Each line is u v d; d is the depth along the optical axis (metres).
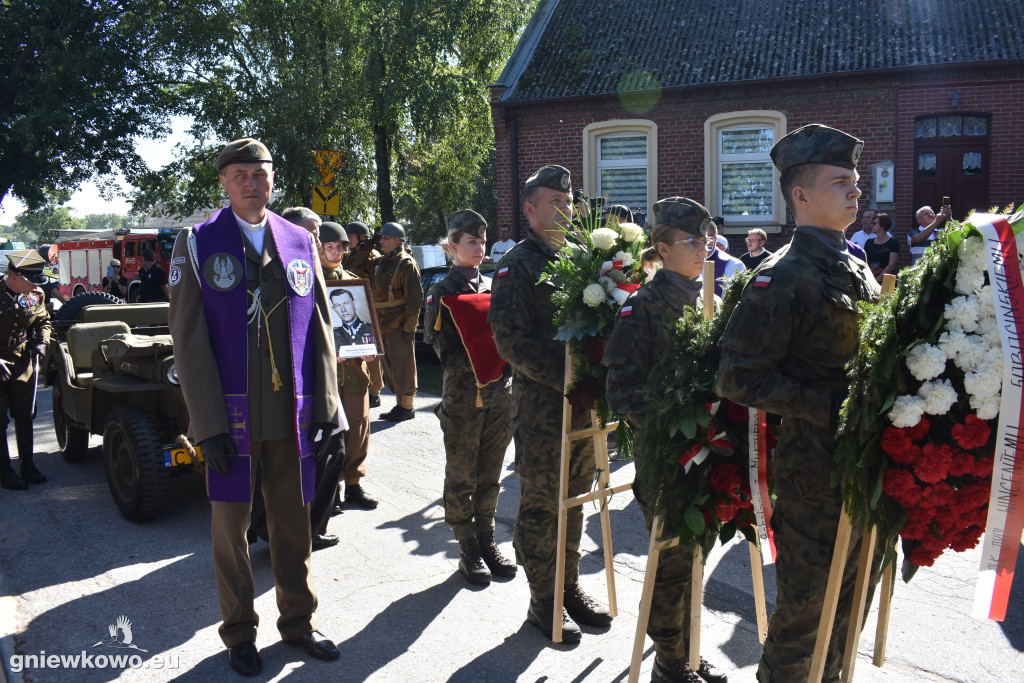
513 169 15.76
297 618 3.43
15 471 6.16
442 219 31.09
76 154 20.62
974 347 2.09
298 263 3.34
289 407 3.29
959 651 3.34
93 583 4.20
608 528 3.55
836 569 2.28
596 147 15.39
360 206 20.25
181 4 19.44
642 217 7.70
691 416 2.51
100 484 6.03
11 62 20.55
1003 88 12.85
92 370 6.11
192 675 3.27
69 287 23.23
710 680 3.12
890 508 2.21
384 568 4.36
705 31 15.42
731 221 14.73
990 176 13.15
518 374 3.57
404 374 8.00
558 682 3.18
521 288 3.44
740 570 4.25
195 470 5.16
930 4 14.34
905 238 13.52
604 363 2.90
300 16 18.67
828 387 2.32
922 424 2.16
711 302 2.68
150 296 13.47
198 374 3.08
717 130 14.57
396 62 17.92
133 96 20.17
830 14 14.79
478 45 19.28
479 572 4.14
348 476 5.36
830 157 2.35
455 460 4.12
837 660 2.53
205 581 4.20
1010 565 2.11
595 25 16.50
